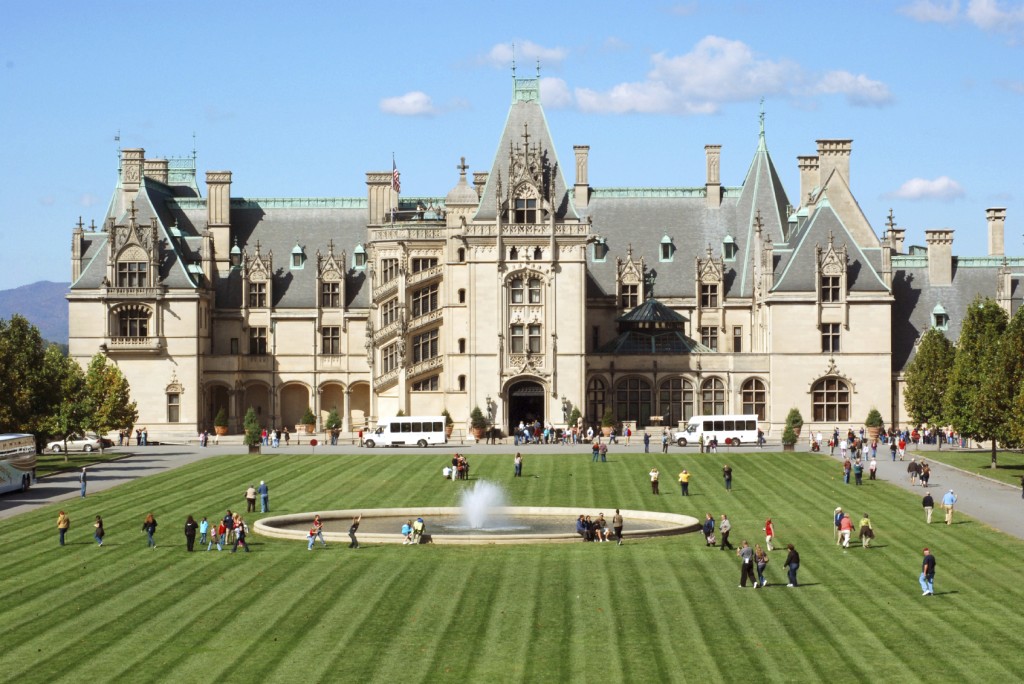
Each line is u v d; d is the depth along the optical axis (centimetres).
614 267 18938
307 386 19250
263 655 6631
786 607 7519
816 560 8756
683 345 17912
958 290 18450
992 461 13412
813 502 11131
